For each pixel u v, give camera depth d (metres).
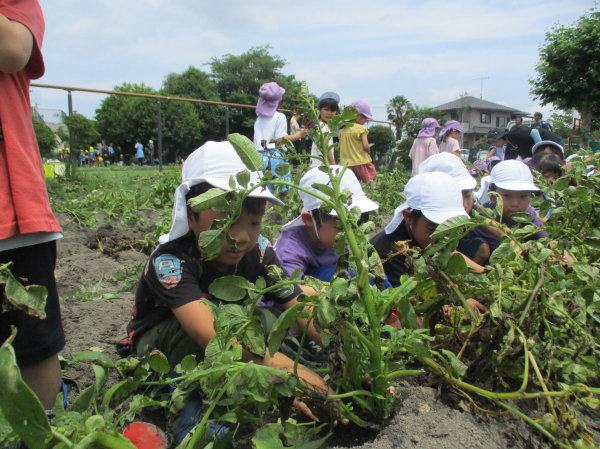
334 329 1.20
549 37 18.92
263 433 1.09
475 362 1.41
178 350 1.74
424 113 43.03
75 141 9.31
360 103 6.50
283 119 5.52
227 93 55.50
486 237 2.69
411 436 1.21
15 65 1.45
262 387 1.12
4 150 1.46
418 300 1.65
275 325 1.18
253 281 1.92
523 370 1.36
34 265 1.51
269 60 56.62
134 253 4.14
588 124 18.61
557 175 3.88
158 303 1.68
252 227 1.62
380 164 28.41
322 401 1.25
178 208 1.64
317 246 2.38
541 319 1.40
